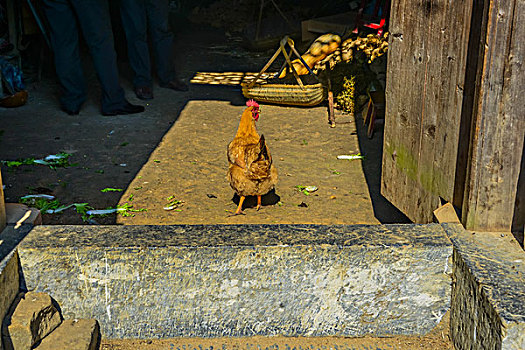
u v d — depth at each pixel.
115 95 8.55
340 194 5.73
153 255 3.24
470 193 3.31
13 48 9.27
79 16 8.01
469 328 3.08
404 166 4.12
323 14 14.19
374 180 6.10
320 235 3.41
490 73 3.04
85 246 3.23
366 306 3.42
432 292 3.38
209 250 3.24
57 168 6.38
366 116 7.94
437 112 3.60
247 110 5.48
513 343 2.65
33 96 9.32
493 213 3.36
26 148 7.04
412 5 3.79
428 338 3.45
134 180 6.07
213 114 8.66
